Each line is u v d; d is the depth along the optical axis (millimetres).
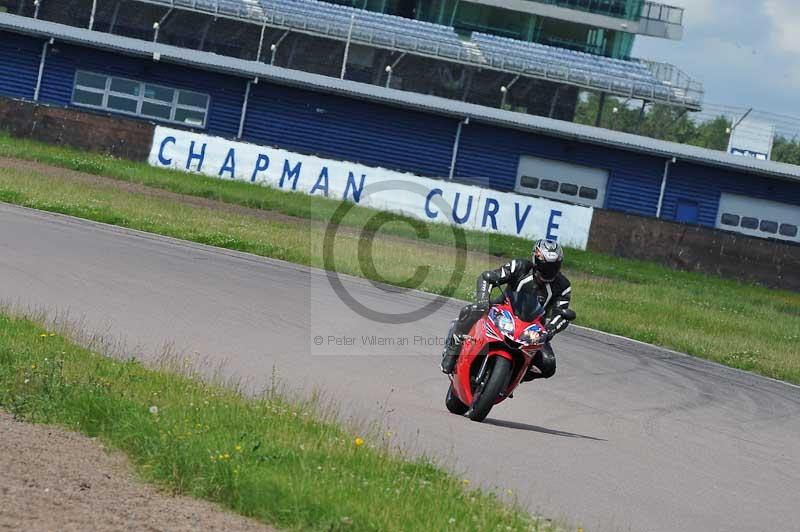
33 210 88688
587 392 52844
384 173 135500
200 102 180250
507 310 39062
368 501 23797
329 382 43562
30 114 141125
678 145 189125
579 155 182750
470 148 182125
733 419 51188
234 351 46781
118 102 179250
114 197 107188
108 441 26938
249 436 27984
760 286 133250
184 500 23406
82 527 20391
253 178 139750
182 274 67562
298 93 179750
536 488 29703
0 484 22266
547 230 134750
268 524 22484
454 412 41406
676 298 108500
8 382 31328
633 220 134750
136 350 42938
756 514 30578
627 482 32375
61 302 51312
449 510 24109
